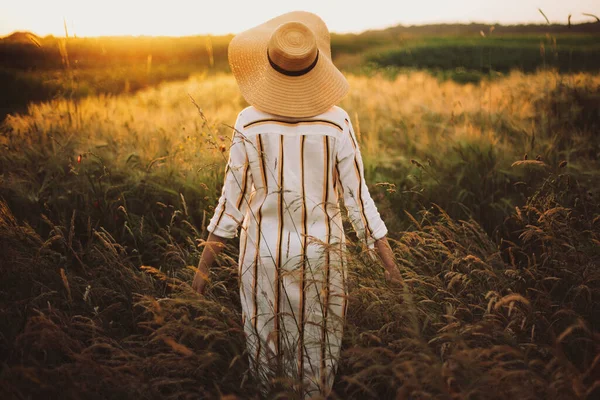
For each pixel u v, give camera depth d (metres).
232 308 2.42
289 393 1.85
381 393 2.08
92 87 10.88
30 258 2.71
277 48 2.02
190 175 4.37
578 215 2.80
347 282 2.10
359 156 2.12
